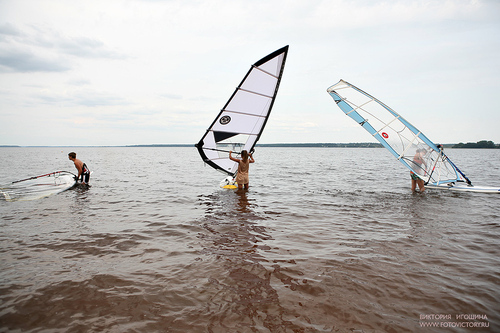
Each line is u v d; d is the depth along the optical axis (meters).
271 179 16.16
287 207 8.73
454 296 3.65
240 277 4.12
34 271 4.32
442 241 5.68
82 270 4.36
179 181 15.29
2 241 5.63
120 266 4.51
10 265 4.53
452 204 9.12
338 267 4.46
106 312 3.30
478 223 6.95
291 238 5.86
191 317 3.20
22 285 3.89
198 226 6.71
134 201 9.63
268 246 5.39
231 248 5.29
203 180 15.82
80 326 3.05
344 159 46.06
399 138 11.55
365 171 21.66
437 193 11.17
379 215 7.74
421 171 11.49
